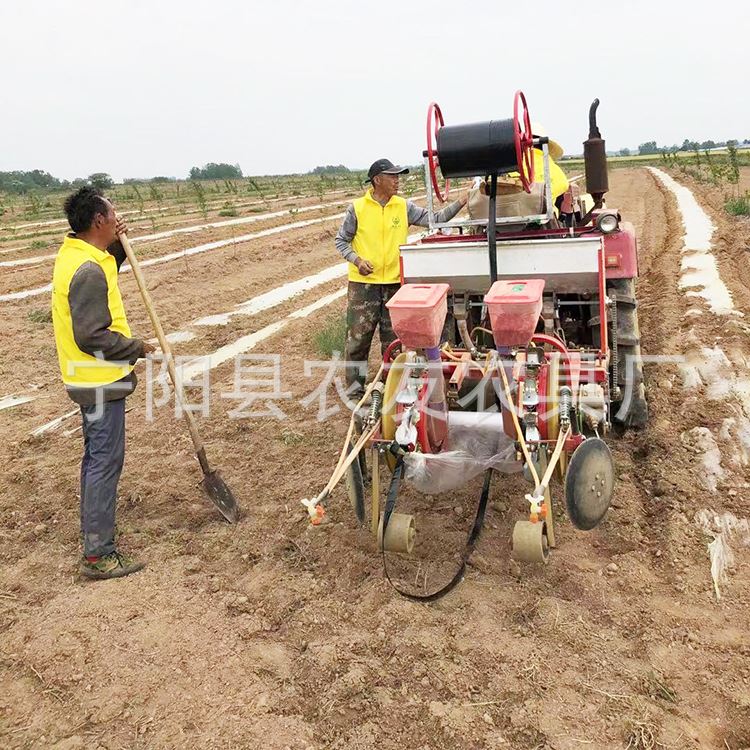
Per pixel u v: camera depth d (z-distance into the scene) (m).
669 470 4.70
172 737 2.90
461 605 3.61
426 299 3.46
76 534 4.49
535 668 3.16
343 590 3.83
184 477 5.14
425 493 4.66
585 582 3.73
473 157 4.00
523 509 4.46
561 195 5.62
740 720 2.89
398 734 2.88
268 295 11.21
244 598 3.76
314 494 4.81
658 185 28.30
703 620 3.42
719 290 9.08
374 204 5.67
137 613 3.67
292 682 3.19
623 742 2.78
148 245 16.75
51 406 6.76
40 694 3.19
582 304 4.96
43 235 21.05
